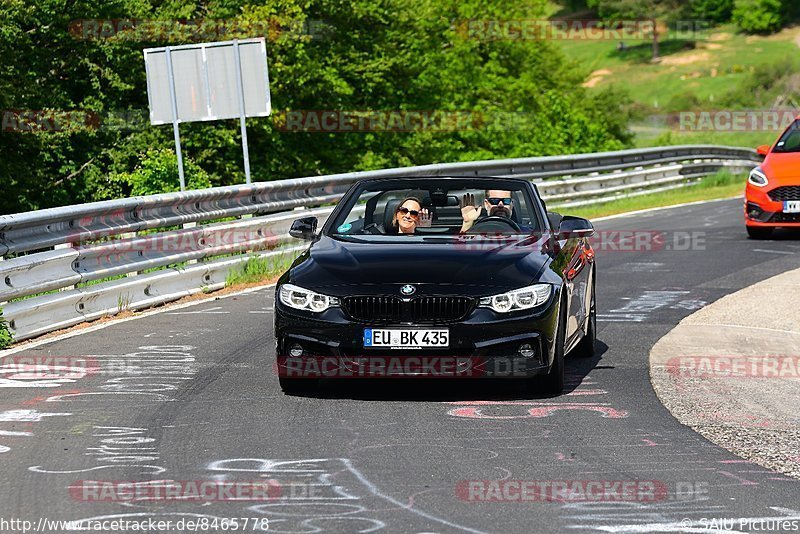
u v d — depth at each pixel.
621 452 20.64
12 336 32.12
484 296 24.41
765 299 40.47
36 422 22.95
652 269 49.56
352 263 25.55
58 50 97.75
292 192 51.56
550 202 78.69
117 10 97.69
